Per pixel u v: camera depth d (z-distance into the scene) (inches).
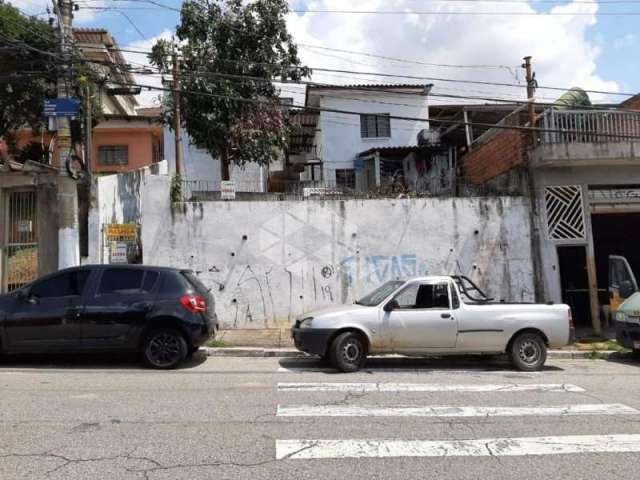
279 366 408.5
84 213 564.4
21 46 559.8
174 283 392.8
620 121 575.8
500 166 665.0
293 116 973.8
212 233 567.2
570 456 209.6
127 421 248.1
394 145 1080.2
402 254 582.6
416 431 240.8
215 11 709.3
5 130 802.2
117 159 1107.3
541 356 403.5
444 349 392.2
